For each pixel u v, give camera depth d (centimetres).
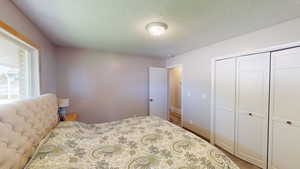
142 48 306
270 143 188
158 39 242
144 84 394
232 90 238
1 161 79
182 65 363
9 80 138
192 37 230
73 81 308
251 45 207
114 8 141
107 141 136
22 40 146
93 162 103
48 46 242
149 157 110
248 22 173
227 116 247
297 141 162
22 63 165
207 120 291
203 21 171
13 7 132
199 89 310
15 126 94
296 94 163
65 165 96
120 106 362
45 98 160
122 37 231
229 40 240
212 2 130
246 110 217
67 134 141
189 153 114
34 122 122
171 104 604
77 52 309
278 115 179
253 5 135
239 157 227
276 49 179
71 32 207
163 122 187
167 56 396
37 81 188
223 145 256
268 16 157
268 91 190
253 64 207
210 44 273
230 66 241
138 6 137
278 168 179
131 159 108
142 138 140
